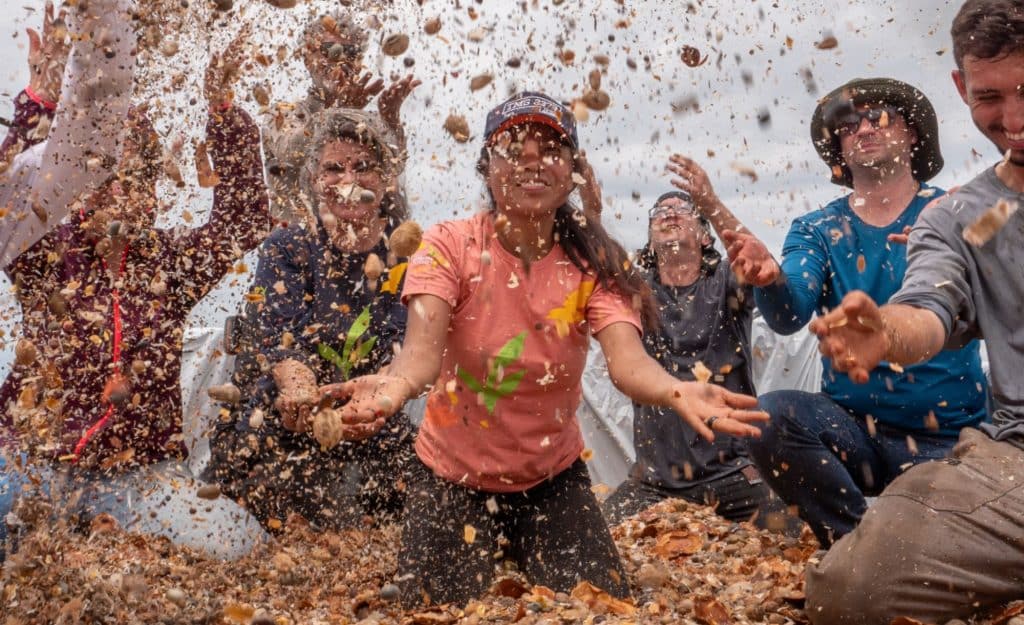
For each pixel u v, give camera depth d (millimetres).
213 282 3080
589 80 2193
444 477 2365
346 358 3027
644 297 2416
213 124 3004
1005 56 2018
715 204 2789
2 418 2709
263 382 2980
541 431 2326
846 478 2805
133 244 2889
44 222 2410
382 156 3033
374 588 2465
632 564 2734
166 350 3002
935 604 1861
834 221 3082
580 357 2346
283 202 3295
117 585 2180
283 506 3041
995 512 1850
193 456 3811
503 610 2168
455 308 2277
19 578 2119
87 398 2857
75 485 2797
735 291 3541
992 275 2074
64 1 2523
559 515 2377
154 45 2570
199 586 2420
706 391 1921
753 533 3129
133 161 2676
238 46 2666
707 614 2125
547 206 2225
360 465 3102
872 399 2906
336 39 2875
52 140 2598
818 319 1619
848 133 2984
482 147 2381
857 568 1905
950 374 2887
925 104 2973
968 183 2188
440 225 2342
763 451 2846
